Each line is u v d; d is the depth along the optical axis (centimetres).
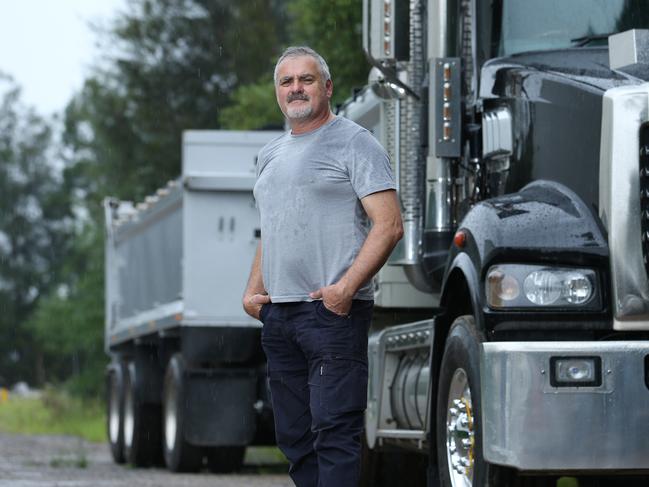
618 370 779
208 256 1845
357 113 1288
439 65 995
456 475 891
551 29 990
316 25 2748
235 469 1875
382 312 1198
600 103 838
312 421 776
